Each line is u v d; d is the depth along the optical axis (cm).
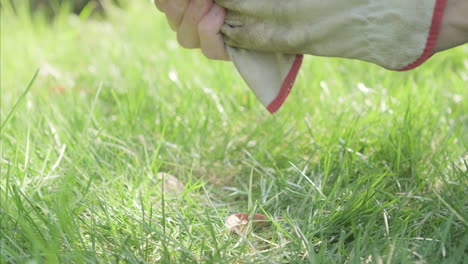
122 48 145
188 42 83
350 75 127
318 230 80
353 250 78
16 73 133
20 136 98
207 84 123
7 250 75
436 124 105
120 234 81
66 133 101
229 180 100
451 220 79
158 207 88
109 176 93
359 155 96
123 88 125
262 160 101
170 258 79
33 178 89
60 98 117
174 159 102
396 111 108
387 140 99
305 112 112
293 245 80
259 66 81
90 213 84
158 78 128
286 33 77
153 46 149
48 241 76
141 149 102
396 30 74
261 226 85
